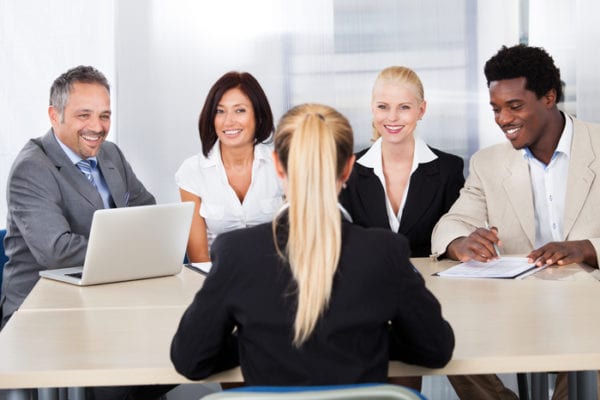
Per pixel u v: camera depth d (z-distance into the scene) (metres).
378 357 1.44
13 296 2.72
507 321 1.82
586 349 1.60
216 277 1.43
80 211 2.76
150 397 2.52
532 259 2.43
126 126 4.16
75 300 2.15
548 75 2.57
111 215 2.28
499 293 2.09
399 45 4.18
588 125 2.65
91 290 2.28
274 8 4.14
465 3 4.17
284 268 1.42
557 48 4.16
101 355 1.63
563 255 2.38
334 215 1.41
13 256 2.74
